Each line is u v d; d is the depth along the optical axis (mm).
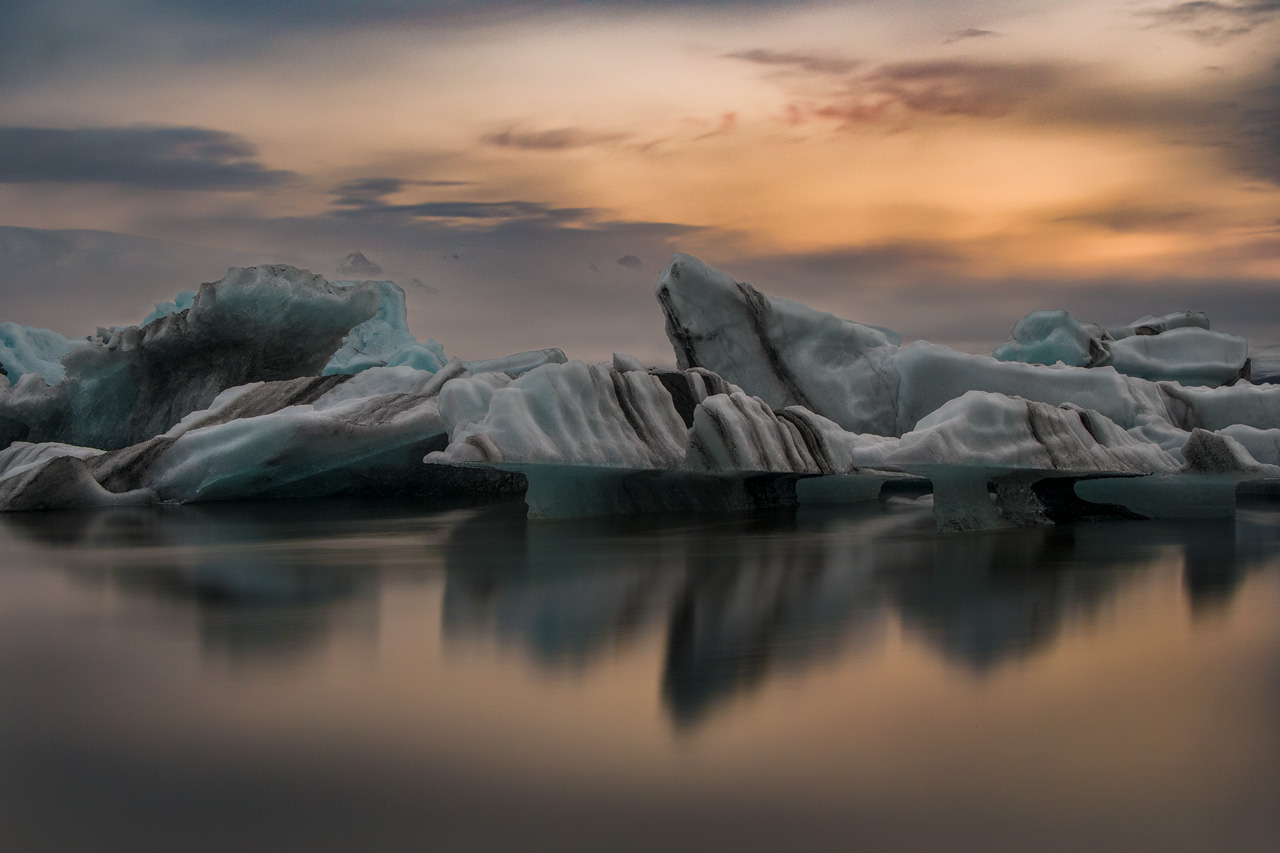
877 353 19469
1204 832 3551
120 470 17172
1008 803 3773
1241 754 4266
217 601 7680
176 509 16141
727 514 14922
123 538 12031
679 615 7035
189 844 3459
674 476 15172
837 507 16266
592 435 13117
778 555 10172
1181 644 6172
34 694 5125
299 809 3711
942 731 4520
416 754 4230
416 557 10141
